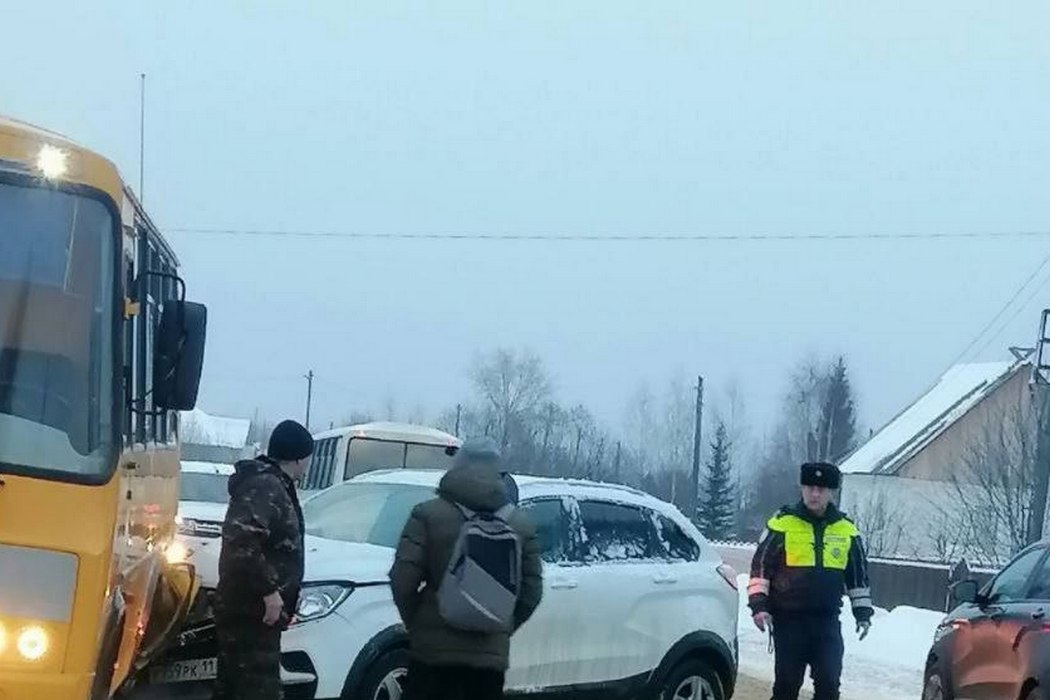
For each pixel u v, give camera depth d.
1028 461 43.50
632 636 10.05
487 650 6.78
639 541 10.48
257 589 7.80
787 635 9.59
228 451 39.53
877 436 64.38
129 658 7.47
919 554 58.38
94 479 6.18
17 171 6.42
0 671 5.82
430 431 23.61
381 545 9.58
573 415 84.62
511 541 6.82
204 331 6.99
